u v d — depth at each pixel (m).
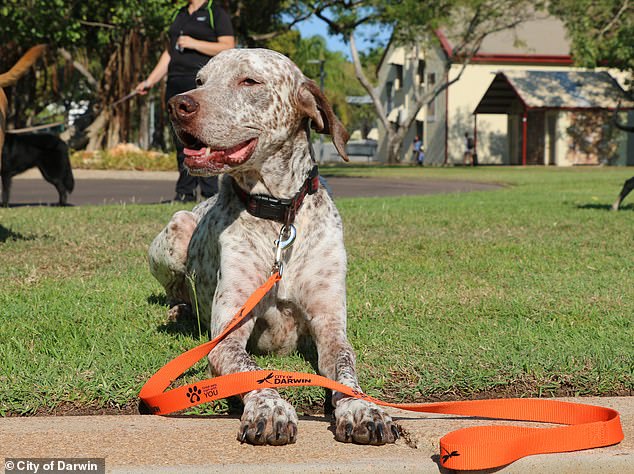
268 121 3.38
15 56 26.06
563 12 35.97
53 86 31.11
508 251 7.02
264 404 2.65
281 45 46.56
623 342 3.89
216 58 3.48
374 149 55.06
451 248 7.14
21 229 8.02
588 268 6.16
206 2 8.91
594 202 12.59
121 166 25.31
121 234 7.80
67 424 2.79
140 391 3.07
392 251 6.93
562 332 4.10
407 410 3.00
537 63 41.47
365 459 2.45
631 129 12.15
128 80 27.50
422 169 32.25
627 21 35.50
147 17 23.41
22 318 4.35
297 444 2.58
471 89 41.78
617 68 38.38
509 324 4.30
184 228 4.20
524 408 2.85
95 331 4.06
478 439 2.55
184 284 4.41
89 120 27.06
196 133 3.22
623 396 3.25
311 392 3.13
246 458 2.45
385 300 4.88
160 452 2.49
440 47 42.03
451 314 4.51
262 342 3.71
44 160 11.81
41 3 21.75
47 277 5.65
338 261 3.59
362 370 3.42
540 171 29.95
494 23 37.22
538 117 39.62
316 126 3.54
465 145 40.97
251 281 3.50
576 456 2.49
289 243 3.52
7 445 2.55
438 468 2.43
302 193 3.57
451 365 3.44
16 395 3.06
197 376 3.37
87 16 25.17
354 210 10.62
